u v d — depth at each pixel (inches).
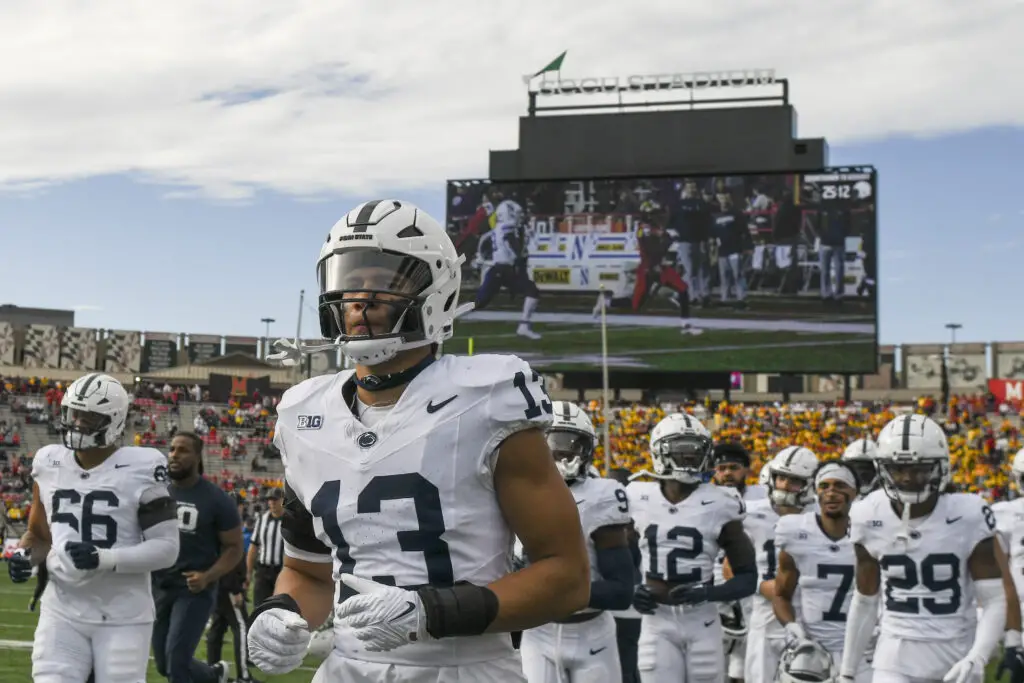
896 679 204.8
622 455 1189.1
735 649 313.1
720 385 1079.0
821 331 1032.2
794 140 1080.8
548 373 1084.5
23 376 1672.0
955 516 202.8
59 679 209.0
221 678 283.7
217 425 1403.8
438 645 93.4
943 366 1475.1
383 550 92.8
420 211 100.3
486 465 92.6
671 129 1107.3
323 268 99.6
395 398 96.3
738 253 1053.2
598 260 1081.4
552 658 210.5
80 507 215.2
